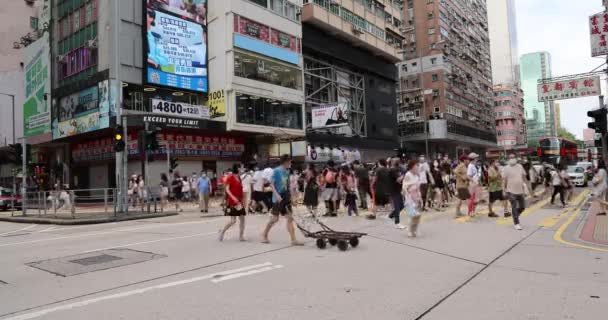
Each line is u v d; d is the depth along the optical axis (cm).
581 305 442
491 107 8975
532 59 16288
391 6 5256
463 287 517
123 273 632
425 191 1484
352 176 1418
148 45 2708
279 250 788
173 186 2281
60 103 3172
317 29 4041
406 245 813
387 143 5112
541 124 16000
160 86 2770
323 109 3800
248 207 1653
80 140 3250
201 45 3028
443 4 6612
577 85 1861
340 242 769
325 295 492
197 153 2977
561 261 651
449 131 6344
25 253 864
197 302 477
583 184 3139
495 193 1248
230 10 2989
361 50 4762
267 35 3284
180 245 877
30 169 3675
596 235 888
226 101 2967
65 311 459
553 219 1188
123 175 1875
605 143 1594
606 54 1534
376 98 5100
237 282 561
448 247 783
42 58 3450
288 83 3462
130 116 2492
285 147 3550
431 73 6419
